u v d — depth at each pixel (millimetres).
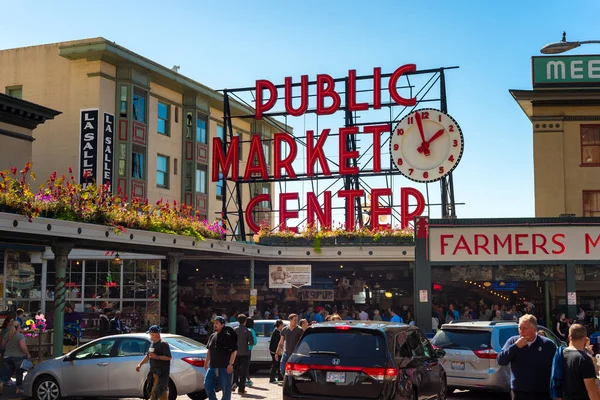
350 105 42250
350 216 38531
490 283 36844
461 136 38688
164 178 47188
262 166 42031
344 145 40844
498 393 18422
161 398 14016
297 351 11992
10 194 18984
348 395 11422
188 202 48844
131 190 42844
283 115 43406
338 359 11586
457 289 39125
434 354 13750
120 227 22391
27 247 26406
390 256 32844
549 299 35781
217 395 17516
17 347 17656
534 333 9617
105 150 40969
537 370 9539
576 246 29781
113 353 16141
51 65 43312
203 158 50625
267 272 37312
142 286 32406
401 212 38531
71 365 16219
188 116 49562
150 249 27156
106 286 32500
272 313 34625
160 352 14016
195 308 36438
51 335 23688
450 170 38531
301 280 33312
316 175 41250
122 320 32000
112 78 42938
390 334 11891
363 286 37406
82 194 21969
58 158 42156
